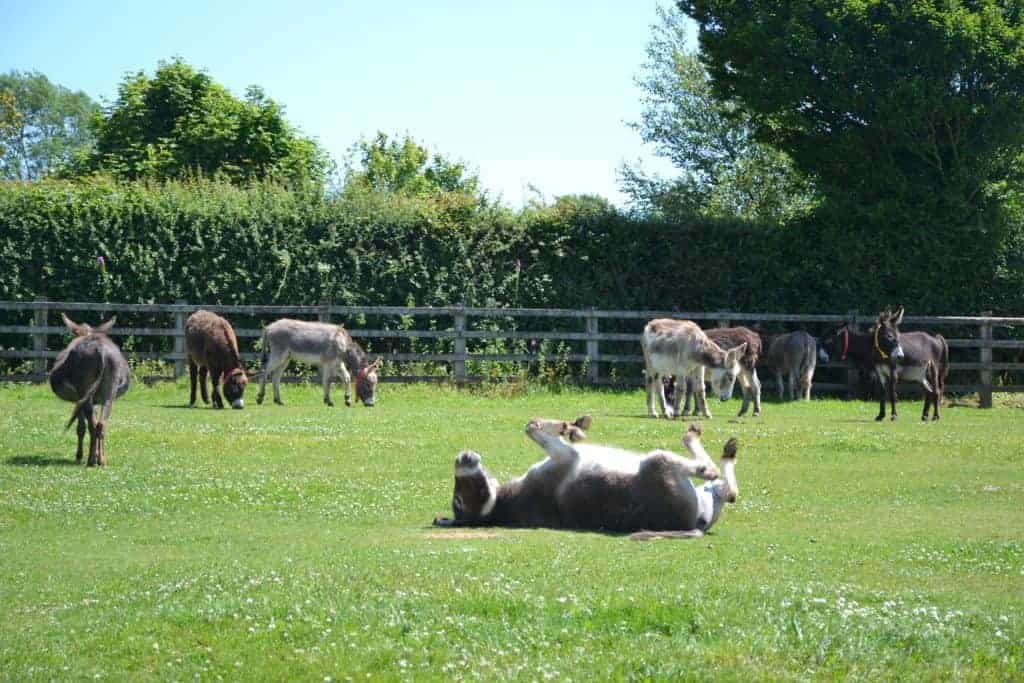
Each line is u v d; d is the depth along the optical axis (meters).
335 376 24.84
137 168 38.47
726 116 33.12
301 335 24.30
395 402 25.03
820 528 11.69
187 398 24.69
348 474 15.23
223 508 13.06
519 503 11.36
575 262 30.06
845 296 30.47
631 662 7.23
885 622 7.86
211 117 39.41
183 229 28.53
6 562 10.30
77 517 12.52
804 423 22.11
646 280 30.39
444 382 27.06
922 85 28.59
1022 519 12.34
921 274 30.30
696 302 30.59
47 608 8.64
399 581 8.84
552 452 11.19
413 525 11.91
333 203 29.62
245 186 34.28
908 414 25.30
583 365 28.73
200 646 7.64
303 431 18.92
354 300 28.81
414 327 29.11
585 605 8.13
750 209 45.06
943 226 30.28
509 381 27.28
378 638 7.68
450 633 7.75
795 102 29.92
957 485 14.69
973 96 29.41
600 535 10.72
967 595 8.81
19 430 18.30
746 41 29.45
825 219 30.58
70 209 28.22
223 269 28.53
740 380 24.00
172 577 9.45
